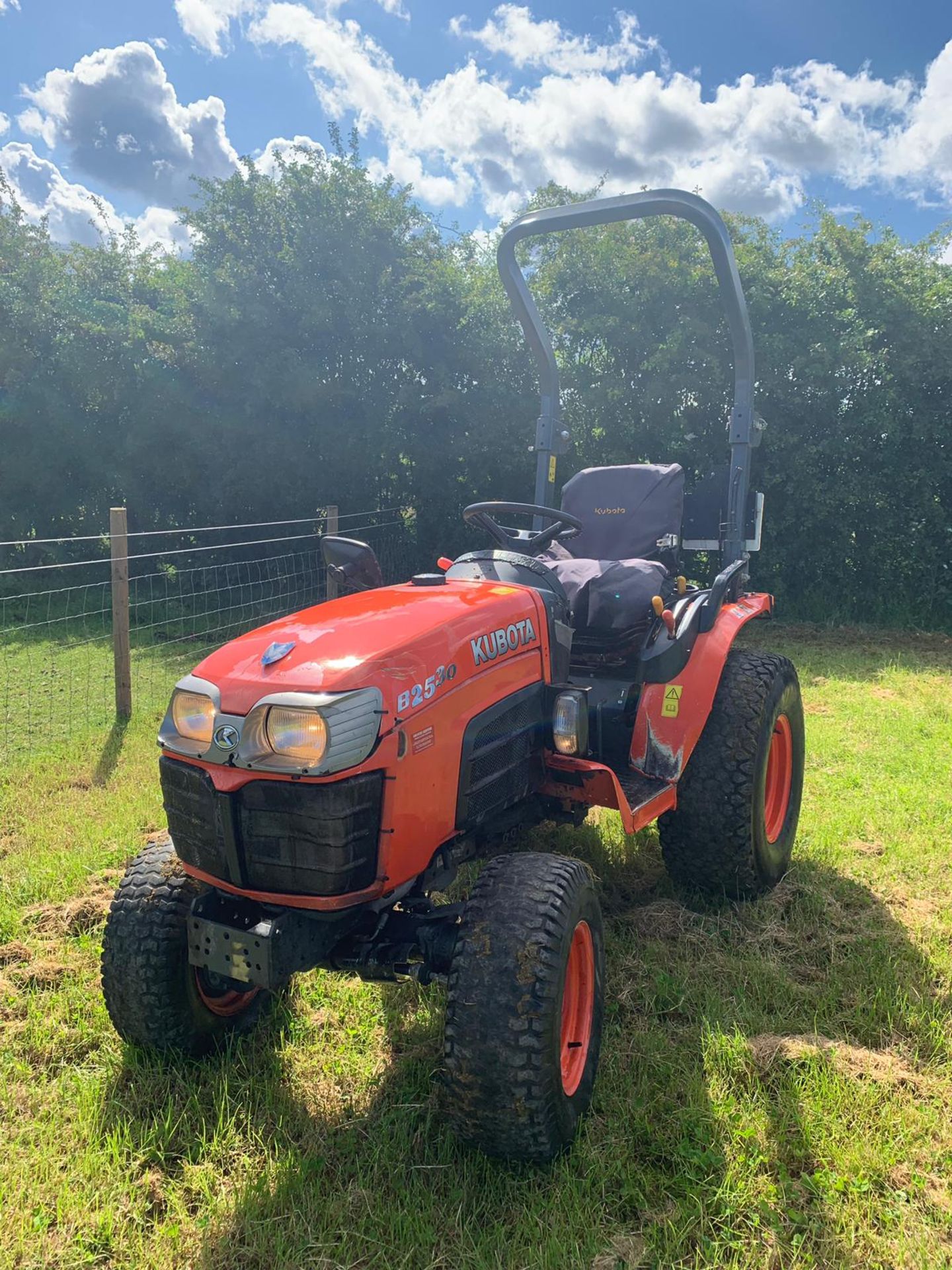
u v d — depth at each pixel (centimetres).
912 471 998
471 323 1055
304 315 1035
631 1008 274
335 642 222
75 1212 201
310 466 1070
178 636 935
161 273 1245
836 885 354
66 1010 278
